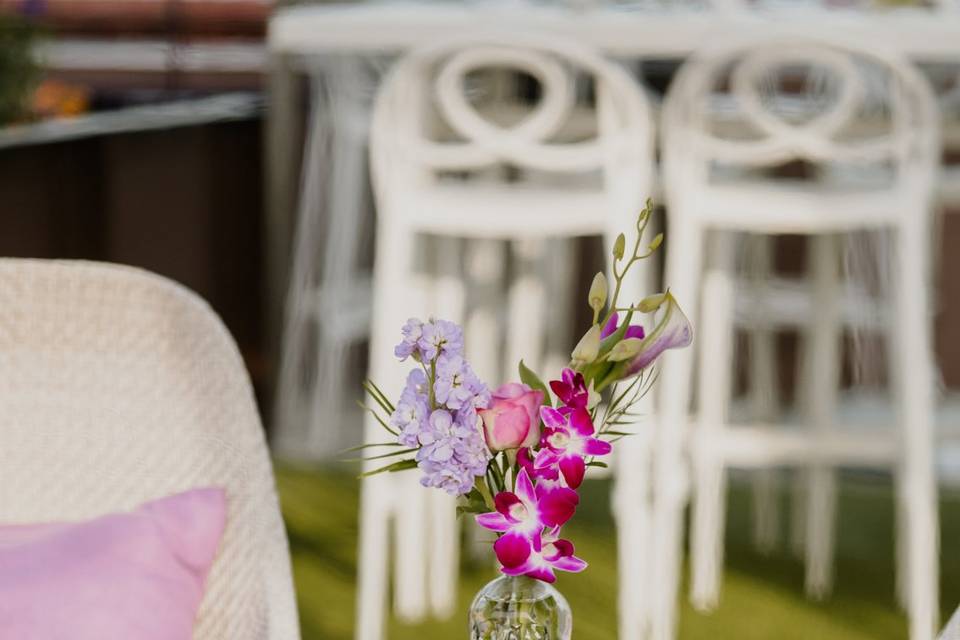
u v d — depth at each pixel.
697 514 3.83
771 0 3.78
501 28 3.31
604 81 3.14
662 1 3.71
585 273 5.98
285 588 1.71
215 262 5.29
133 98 5.65
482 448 1.29
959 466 5.20
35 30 4.55
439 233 3.63
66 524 1.73
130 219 4.83
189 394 1.81
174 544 1.71
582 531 4.48
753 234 4.08
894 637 3.69
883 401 4.24
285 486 4.88
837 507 4.83
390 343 3.16
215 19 5.94
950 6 3.60
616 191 3.17
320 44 3.35
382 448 3.22
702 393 3.65
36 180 4.41
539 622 1.34
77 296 1.84
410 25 3.32
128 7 5.93
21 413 1.81
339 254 5.12
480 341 3.80
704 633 3.68
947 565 4.27
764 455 3.58
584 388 1.29
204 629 1.74
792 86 5.41
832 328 3.69
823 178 3.98
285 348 5.33
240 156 5.39
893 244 4.44
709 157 3.31
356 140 4.91
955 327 5.89
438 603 3.75
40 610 1.62
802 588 4.04
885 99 4.36
